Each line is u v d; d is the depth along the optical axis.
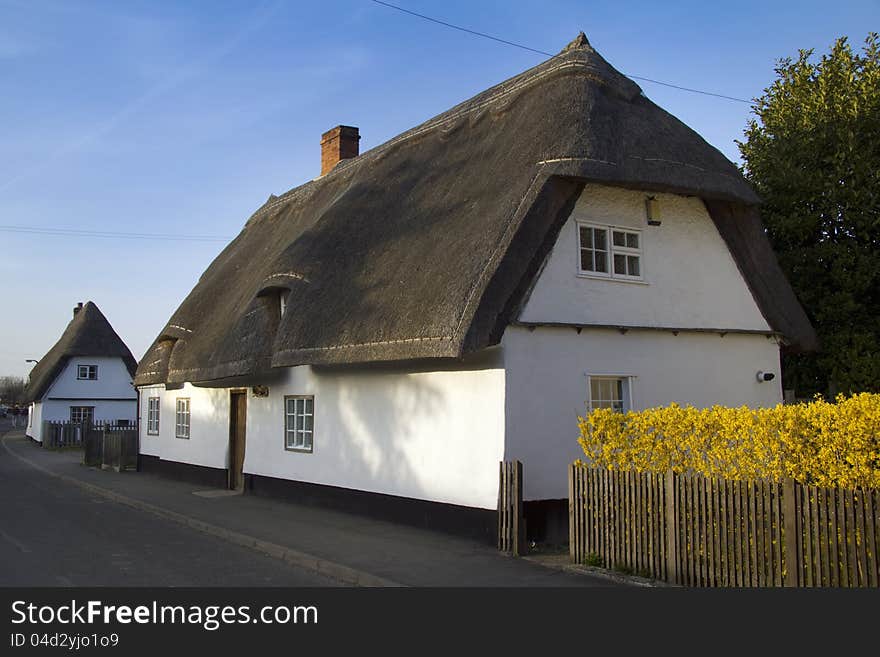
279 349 13.34
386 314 11.34
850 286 15.46
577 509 9.30
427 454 11.84
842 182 15.82
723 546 7.51
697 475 7.98
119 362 49.00
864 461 6.51
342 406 14.05
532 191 10.94
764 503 7.17
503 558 9.68
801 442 7.03
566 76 12.84
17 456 34.25
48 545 11.26
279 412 16.27
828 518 6.60
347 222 14.93
